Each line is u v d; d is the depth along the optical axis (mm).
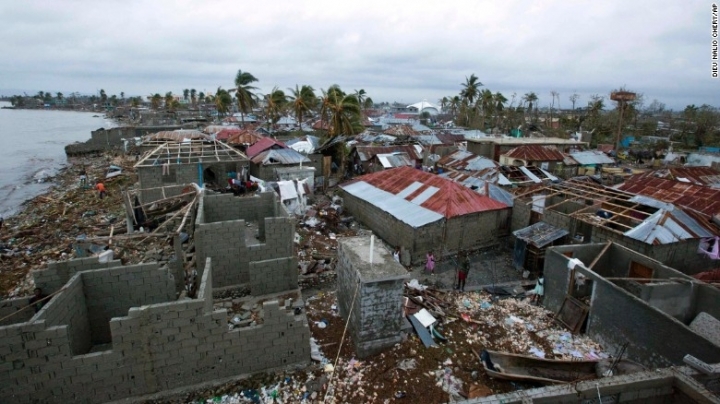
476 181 32938
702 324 13047
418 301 16422
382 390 11688
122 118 142250
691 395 8164
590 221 21203
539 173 40188
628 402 8422
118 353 10586
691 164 52156
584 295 16609
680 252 19453
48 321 10578
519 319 16078
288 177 34281
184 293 15781
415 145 51938
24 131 111625
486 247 25234
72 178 47344
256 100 92812
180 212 19250
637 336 13062
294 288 16859
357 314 13109
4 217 31516
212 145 40000
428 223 22516
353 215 30438
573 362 12500
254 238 20156
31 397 10156
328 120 56938
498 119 93500
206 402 11102
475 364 12977
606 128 80562
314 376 12211
